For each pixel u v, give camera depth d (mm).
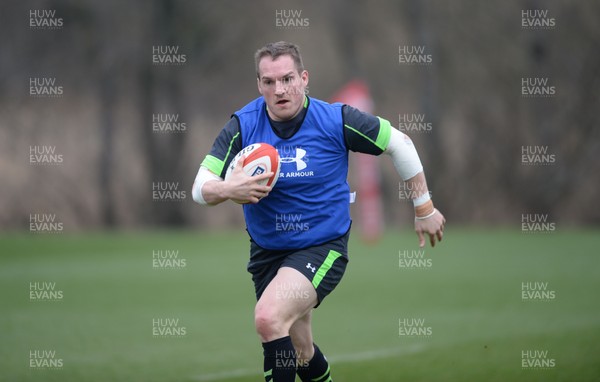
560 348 23828
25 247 58000
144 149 83125
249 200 15195
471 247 53531
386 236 63281
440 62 85812
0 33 82625
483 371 21281
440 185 81812
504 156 82500
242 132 16156
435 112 84188
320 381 17375
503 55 84688
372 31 87375
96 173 81625
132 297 36562
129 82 84375
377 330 27719
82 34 83188
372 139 16172
